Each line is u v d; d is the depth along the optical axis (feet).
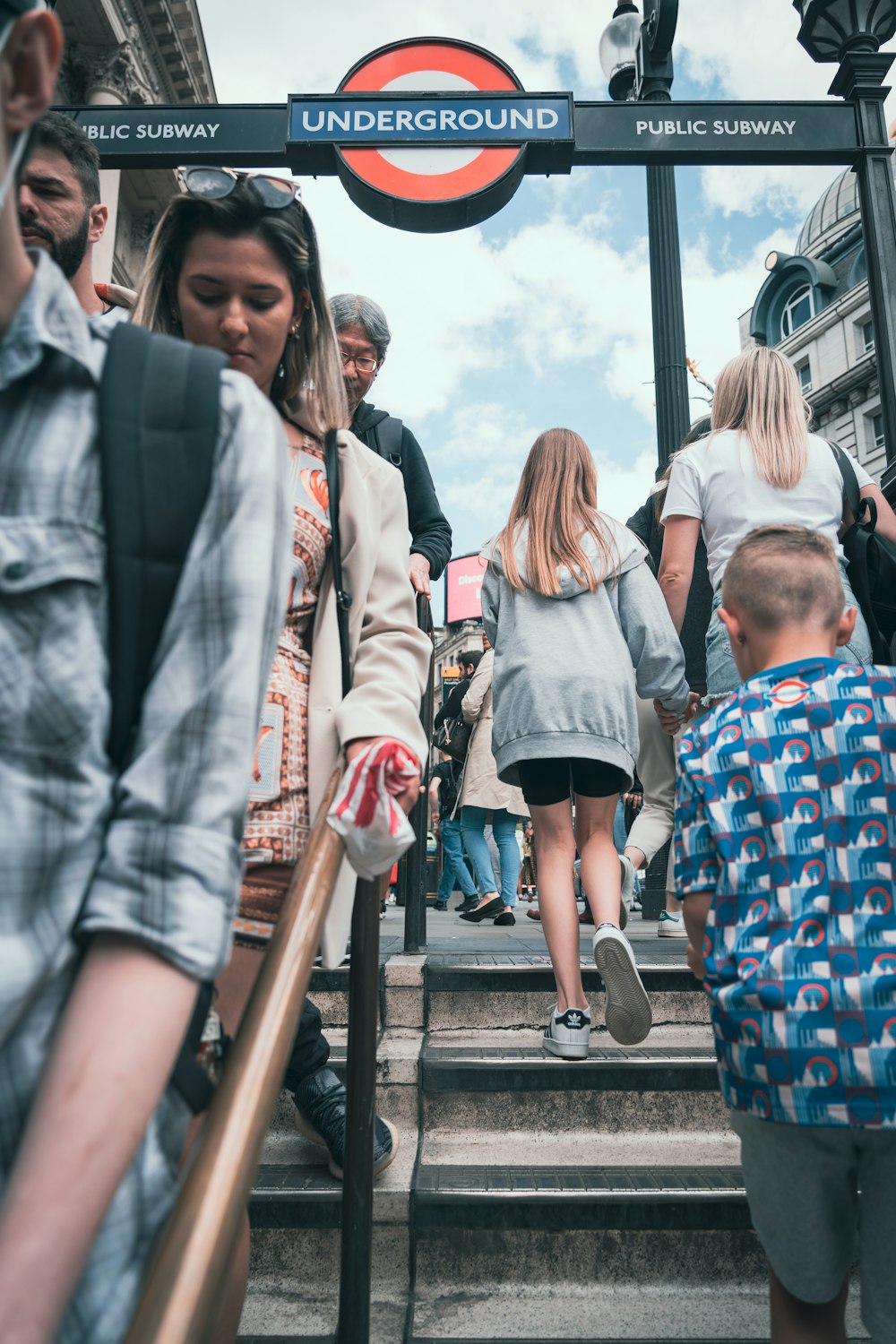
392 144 12.16
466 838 19.27
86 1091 1.70
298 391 4.89
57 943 1.85
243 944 3.89
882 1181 4.33
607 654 8.59
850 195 149.69
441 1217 6.45
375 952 5.16
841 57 12.85
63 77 52.75
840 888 4.42
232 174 4.24
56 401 2.01
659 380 20.52
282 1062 2.29
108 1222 1.94
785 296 157.99
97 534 1.98
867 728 4.60
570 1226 6.46
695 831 4.84
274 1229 6.36
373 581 4.75
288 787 4.09
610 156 12.37
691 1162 7.13
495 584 9.54
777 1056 4.28
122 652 1.99
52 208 5.78
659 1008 9.25
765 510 8.31
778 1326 4.77
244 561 2.11
